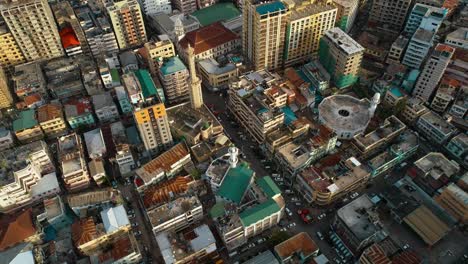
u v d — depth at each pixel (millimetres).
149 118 192000
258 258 164875
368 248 161125
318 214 188375
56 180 199750
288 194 196625
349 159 194125
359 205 175875
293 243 166000
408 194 187750
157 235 169875
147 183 194375
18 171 188250
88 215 185250
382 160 198000
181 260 161125
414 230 175625
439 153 198625
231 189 184125
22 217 175125
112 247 172000
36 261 165000
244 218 167125
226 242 169000
